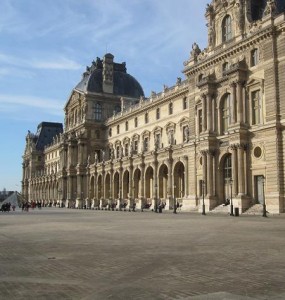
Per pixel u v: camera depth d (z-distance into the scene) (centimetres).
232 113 6650
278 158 5791
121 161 11094
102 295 1134
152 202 9450
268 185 5934
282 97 5897
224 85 7006
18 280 1341
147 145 11012
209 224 3831
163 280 1324
